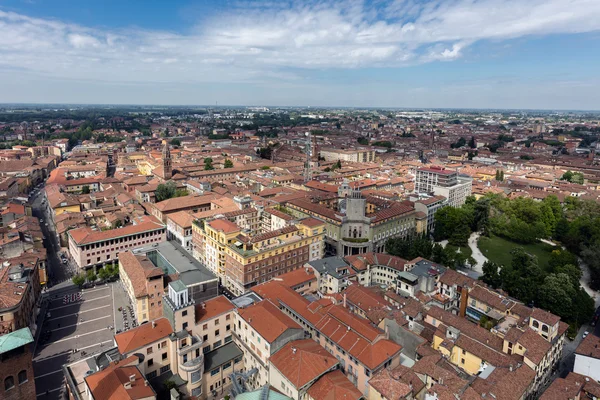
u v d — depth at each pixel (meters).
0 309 118.81
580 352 113.88
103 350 127.25
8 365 88.44
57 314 149.50
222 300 124.00
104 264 189.25
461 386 97.94
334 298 138.75
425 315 133.88
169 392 100.00
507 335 115.56
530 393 105.06
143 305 137.88
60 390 109.94
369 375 102.88
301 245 179.38
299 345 106.31
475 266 199.00
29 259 161.00
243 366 119.56
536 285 154.00
